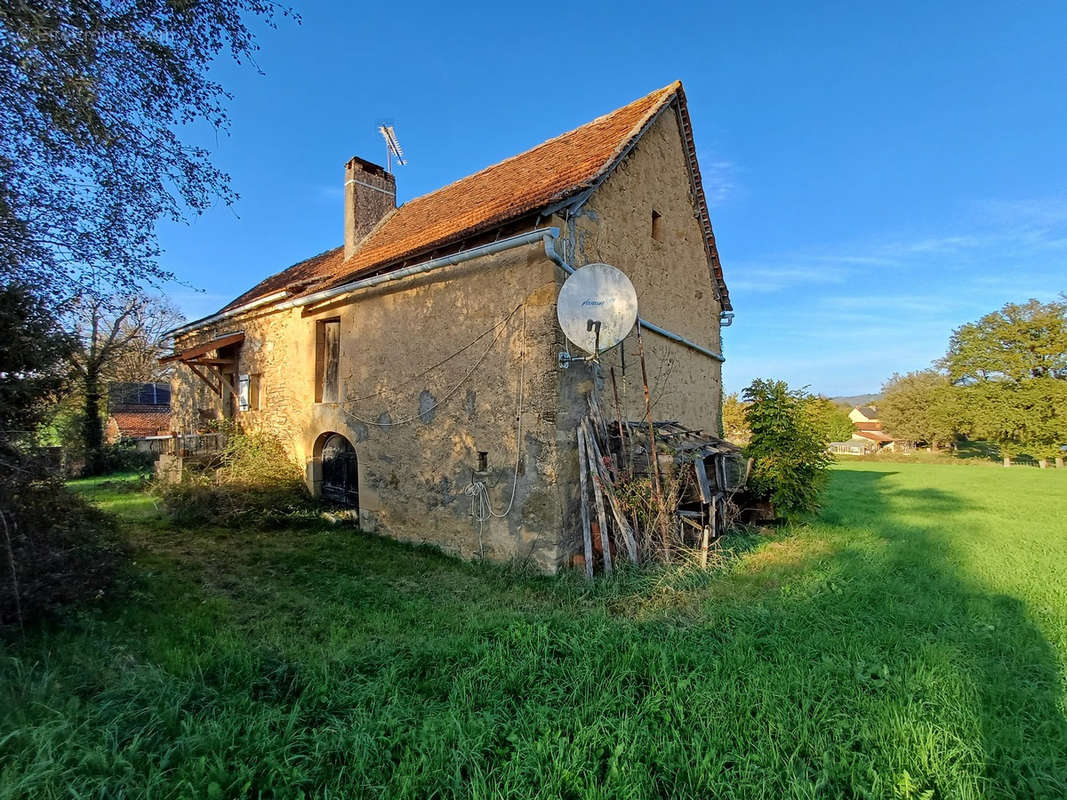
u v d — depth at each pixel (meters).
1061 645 4.19
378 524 8.54
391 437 8.36
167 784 2.37
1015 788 2.58
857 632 4.41
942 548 7.79
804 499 9.26
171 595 5.38
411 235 9.84
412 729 2.86
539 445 6.47
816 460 9.33
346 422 9.18
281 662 3.80
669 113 10.12
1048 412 33.41
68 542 4.79
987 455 41.47
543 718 2.98
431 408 7.76
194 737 2.67
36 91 4.48
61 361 4.84
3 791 2.16
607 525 6.66
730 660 3.79
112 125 5.00
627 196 8.53
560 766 2.56
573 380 6.77
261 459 10.18
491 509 6.96
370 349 8.77
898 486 18.36
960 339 39.88
